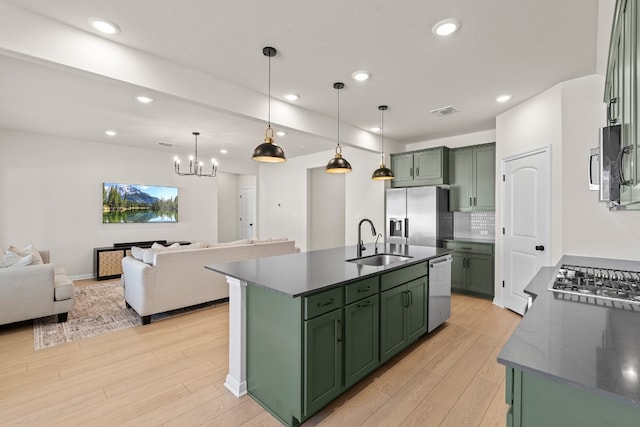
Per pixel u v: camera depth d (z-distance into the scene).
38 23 2.01
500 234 4.02
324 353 1.86
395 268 2.42
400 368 2.46
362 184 5.73
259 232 8.32
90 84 3.10
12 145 4.95
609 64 1.76
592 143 2.87
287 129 3.71
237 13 2.03
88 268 5.70
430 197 4.65
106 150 5.88
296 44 2.39
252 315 2.08
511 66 2.73
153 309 3.39
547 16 2.04
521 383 0.86
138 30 2.20
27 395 2.09
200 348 2.81
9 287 3.08
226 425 1.83
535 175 3.40
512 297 3.80
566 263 2.43
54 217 5.34
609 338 0.98
